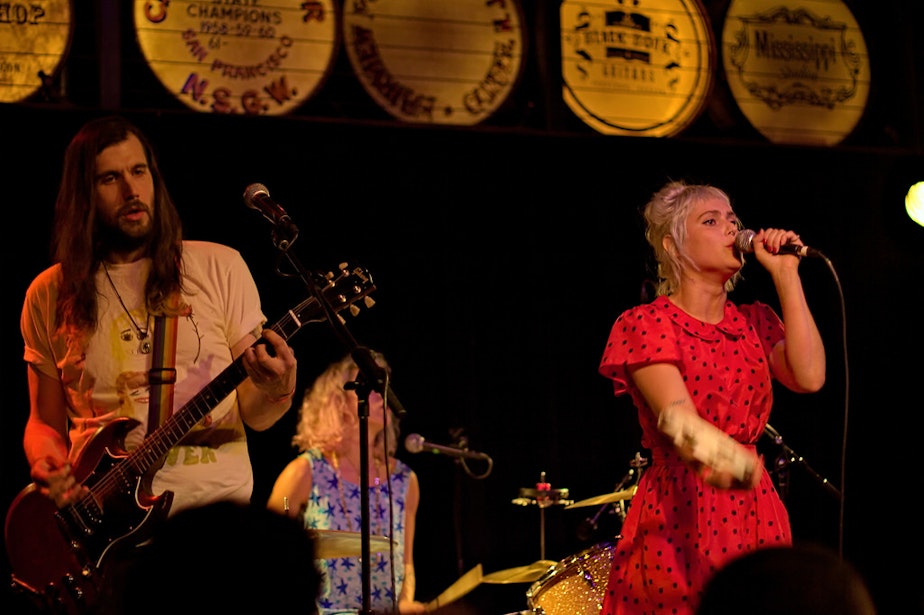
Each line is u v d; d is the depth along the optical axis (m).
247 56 4.57
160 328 3.00
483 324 4.95
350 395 4.31
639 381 2.66
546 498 4.61
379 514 4.26
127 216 3.03
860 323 5.33
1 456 4.27
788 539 2.69
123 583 1.06
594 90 5.02
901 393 5.35
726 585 1.19
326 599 4.07
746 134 5.22
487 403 4.93
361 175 4.80
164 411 2.95
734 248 2.78
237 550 1.05
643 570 2.67
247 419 3.12
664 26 5.14
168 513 2.82
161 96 4.65
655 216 2.89
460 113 4.82
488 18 4.91
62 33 4.39
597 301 5.08
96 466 2.85
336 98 4.90
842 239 5.33
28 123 4.32
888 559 5.28
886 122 5.45
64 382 3.02
